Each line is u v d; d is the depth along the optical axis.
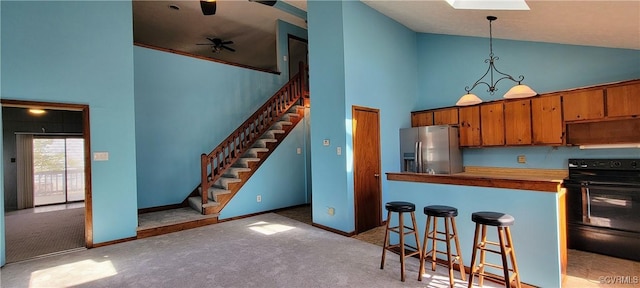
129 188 4.23
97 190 3.97
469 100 3.92
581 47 3.97
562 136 3.86
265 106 6.36
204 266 3.19
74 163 8.18
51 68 3.71
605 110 3.49
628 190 3.21
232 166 6.10
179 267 3.17
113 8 4.17
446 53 5.38
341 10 4.30
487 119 4.60
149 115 5.52
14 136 7.25
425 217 3.27
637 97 3.27
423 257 2.77
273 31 7.94
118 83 4.18
